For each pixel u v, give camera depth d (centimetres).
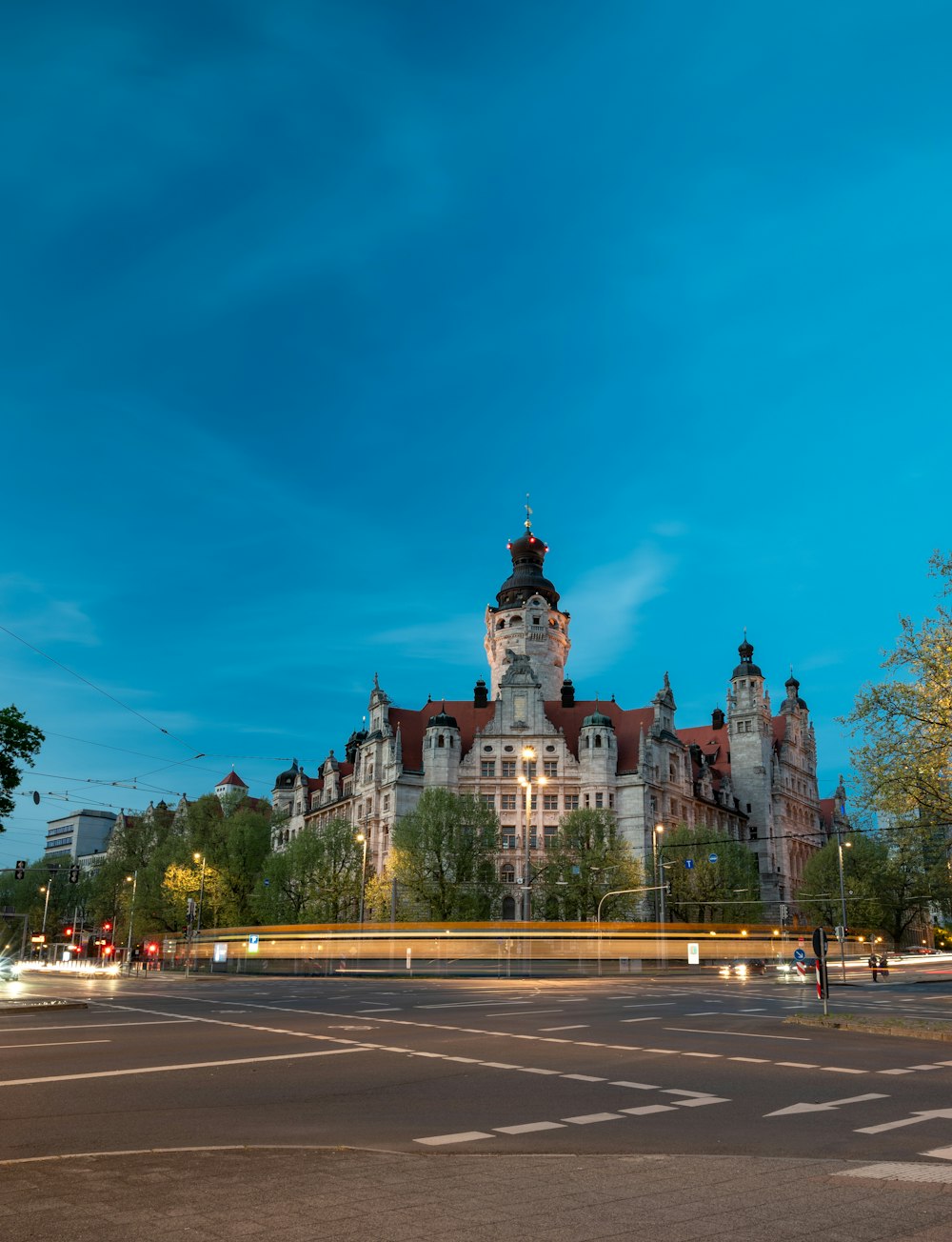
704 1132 1269
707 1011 3416
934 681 3753
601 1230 778
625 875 9688
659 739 12106
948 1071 1850
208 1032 2477
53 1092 1523
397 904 9981
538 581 13862
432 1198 873
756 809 14338
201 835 12075
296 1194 881
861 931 12094
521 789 11600
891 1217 811
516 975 7381
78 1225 780
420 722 12575
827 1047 2241
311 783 15138
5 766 4050
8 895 19188
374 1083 1667
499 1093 1573
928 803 3747
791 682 16625
